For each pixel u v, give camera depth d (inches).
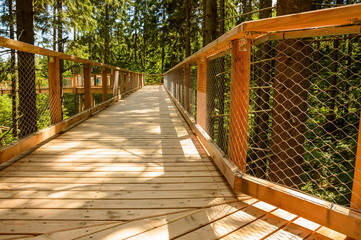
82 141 156.8
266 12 272.5
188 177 103.1
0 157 107.5
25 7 243.0
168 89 534.3
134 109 290.0
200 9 522.6
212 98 175.5
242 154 88.7
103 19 901.2
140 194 87.9
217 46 102.7
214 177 103.2
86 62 214.2
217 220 71.6
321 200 66.3
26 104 216.2
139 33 1318.9
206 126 159.5
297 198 68.9
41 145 147.3
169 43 695.1
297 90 126.0
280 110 131.3
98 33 891.4
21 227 68.0
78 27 421.4
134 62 1330.0
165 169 112.0
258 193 78.6
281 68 128.4
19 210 76.9
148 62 1347.2
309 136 291.6
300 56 124.8
